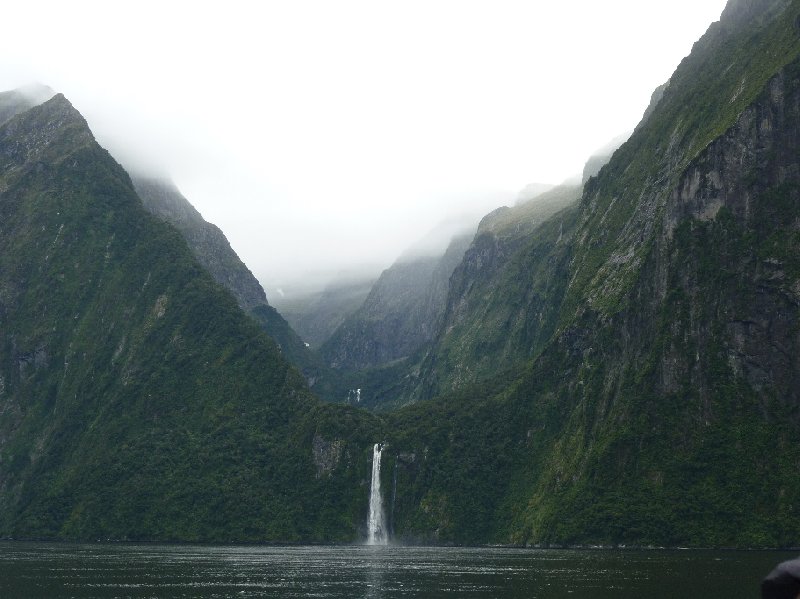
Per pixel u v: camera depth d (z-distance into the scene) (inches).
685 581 5816.9
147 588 5698.8
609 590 5319.9
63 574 6776.6
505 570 7234.3
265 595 5275.6
